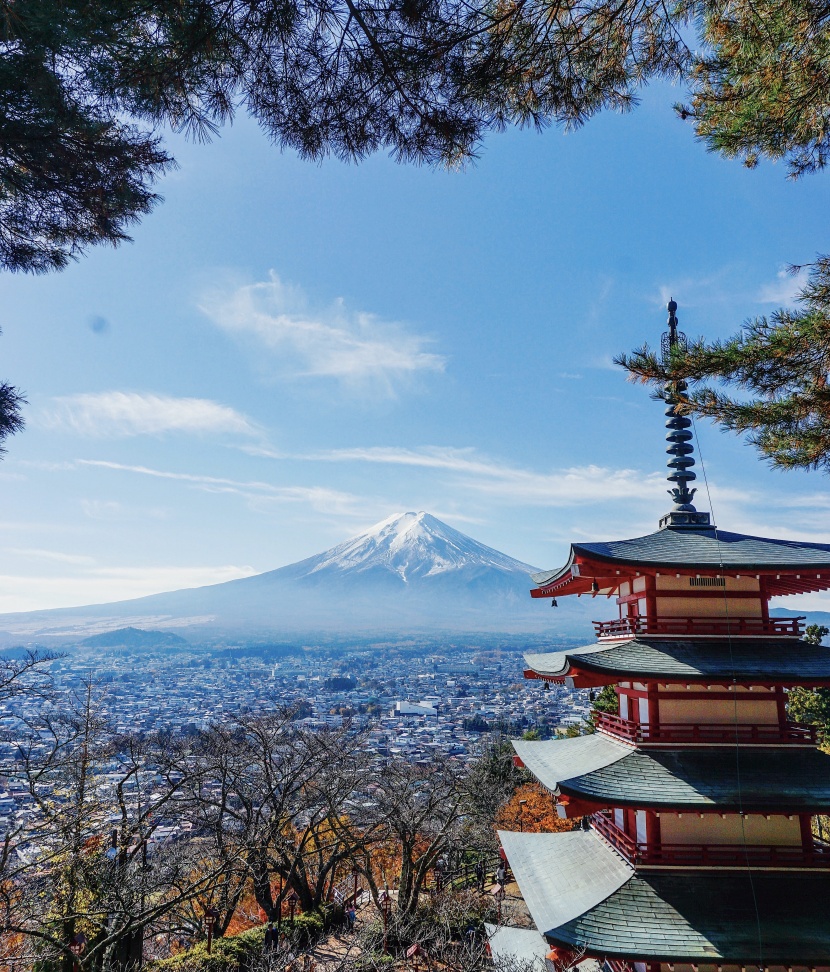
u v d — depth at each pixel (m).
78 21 6.22
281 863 29.72
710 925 13.40
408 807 32.06
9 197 9.68
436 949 21.89
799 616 16.02
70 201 9.68
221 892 27.70
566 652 21.48
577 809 15.63
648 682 15.41
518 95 8.11
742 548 16.64
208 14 6.42
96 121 8.09
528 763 19.17
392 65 7.09
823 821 27.83
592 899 14.52
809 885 14.19
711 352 9.28
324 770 33.16
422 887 35.75
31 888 16.92
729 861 14.38
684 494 18.64
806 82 9.16
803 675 14.62
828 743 35.88
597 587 18.27
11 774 18.28
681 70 8.71
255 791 32.62
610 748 17.19
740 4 8.72
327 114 7.39
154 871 21.55
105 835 20.97
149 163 9.38
